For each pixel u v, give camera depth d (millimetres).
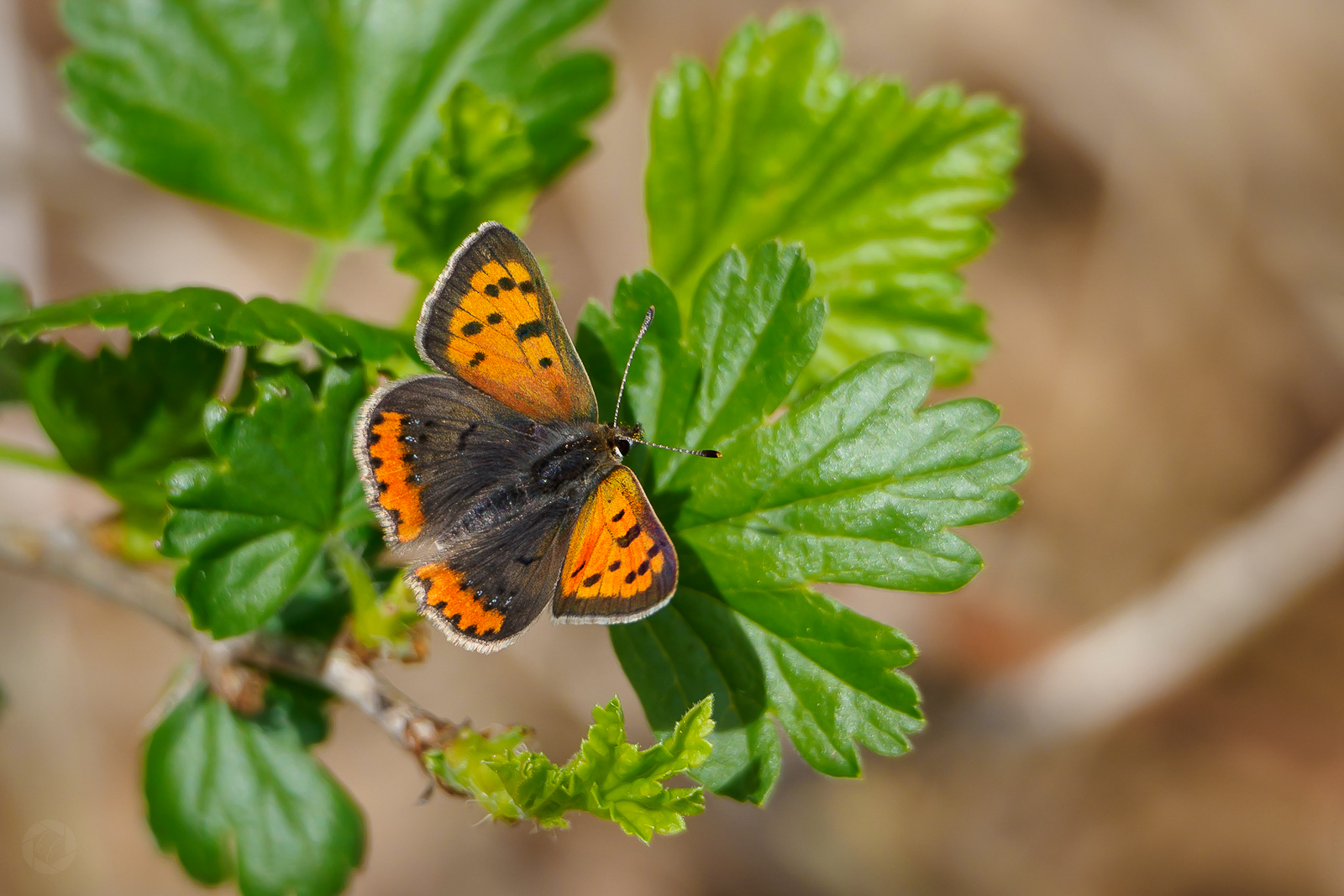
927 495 268
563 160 294
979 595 500
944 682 483
